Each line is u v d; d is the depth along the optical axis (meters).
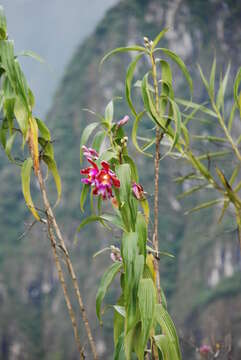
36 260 71.00
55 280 70.19
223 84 3.08
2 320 65.00
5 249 72.31
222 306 54.56
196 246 59.84
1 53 1.87
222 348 3.01
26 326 65.38
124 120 1.86
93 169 1.72
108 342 46.56
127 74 1.94
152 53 1.96
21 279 69.75
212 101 3.05
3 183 79.06
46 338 64.75
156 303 1.78
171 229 62.56
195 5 79.19
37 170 1.90
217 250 58.88
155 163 1.92
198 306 55.62
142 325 1.65
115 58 81.12
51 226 1.84
